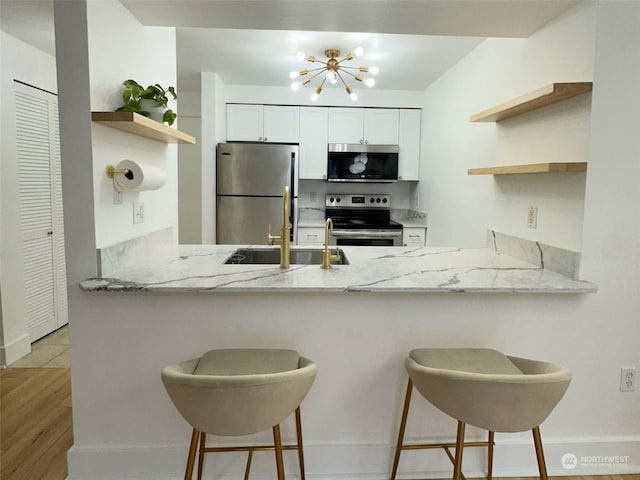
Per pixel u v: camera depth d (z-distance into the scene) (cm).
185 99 512
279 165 432
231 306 174
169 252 235
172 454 179
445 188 391
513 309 180
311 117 466
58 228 357
